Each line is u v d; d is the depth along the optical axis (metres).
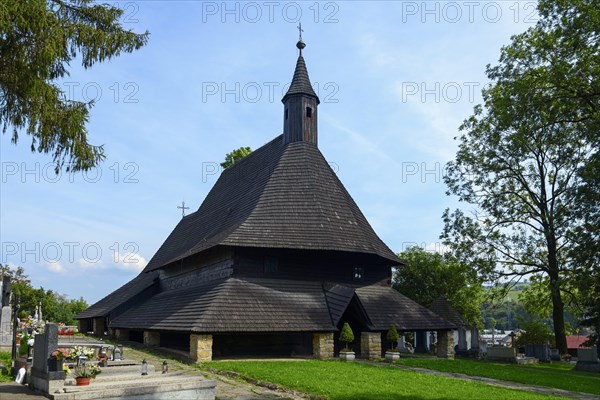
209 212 37.28
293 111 31.06
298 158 29.61
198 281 30.05
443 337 27.52
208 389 12.20
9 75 11.59
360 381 15.33
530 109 29.70
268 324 22.52
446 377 17.59
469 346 37.59
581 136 28.52
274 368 18.03
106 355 16.91
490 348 31.28
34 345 13.30
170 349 25.17
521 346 38.47
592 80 27.50
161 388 11.52
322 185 28.72
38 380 12.62
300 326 23.09
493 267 35.34
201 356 20.80
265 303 23.70
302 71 32.06
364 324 24.86
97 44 12.43
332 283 26.39
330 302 25.06
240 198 31.88
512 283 35.38
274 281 25.36
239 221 27.53
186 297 27.25
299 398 13.09
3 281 22.17
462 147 37.09
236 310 22.61
